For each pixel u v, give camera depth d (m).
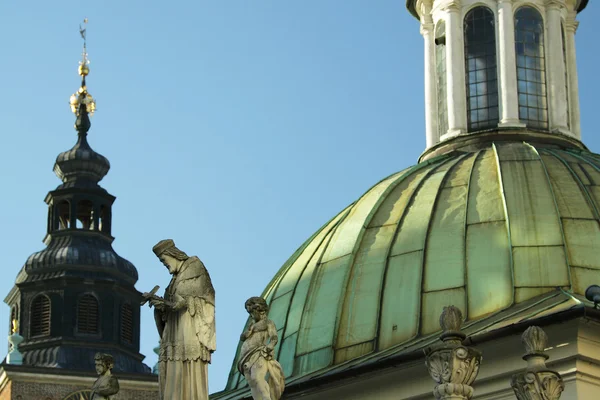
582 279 57.66
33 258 107.00
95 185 110.12
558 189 60.53
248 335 45.50
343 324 59.75
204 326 44.19
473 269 58.62
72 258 106.38
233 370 65.12
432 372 44.50
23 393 100.56
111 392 45.31
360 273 60.53
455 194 61.34
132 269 108.06
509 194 60.41
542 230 59.06
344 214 63.84
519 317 55.62
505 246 58.88
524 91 67.31
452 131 66.94
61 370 101.31
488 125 67.06
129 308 107.00
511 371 54.44
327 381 57.75
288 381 59.62
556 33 68.19
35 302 105.94
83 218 109.31
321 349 59.75
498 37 67.75
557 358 54.09
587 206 59.88
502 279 58.03
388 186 63.34
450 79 67.75
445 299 58.34
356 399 57.50
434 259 59.34
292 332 61.00
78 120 112.75
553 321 53.84
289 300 62.06
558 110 67.12
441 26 69.25
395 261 60.06
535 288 57.66
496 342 54.56
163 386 43.91
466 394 44.25
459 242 59.50
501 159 62.50
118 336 105.44
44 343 104.38
